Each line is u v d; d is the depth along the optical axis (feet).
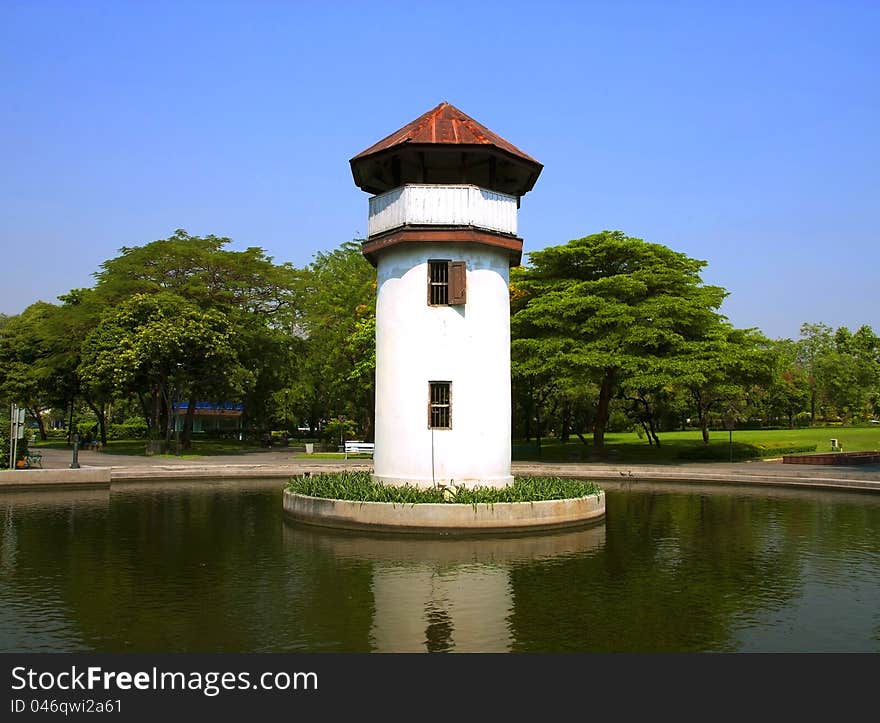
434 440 59.36
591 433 232.73
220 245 160.35
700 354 117.29
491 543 50.21
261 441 180.96
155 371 129.18
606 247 126.41
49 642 28.35
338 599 34.71
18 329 192.54
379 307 63.82
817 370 280.51
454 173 67.62
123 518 61.36
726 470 102.47
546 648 28.09
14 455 87.56
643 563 43.91
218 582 38.09
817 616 32.60
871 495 82.79
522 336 129.90
